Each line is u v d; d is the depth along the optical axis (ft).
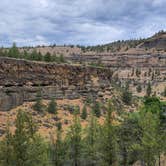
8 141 147.02
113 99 433.07
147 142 184.85
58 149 201.46
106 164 182.91
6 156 144.36
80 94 418.92
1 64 340.18
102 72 479.82
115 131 195.72
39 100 344.28
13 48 436.76
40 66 389.60
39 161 155.74
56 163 199.82
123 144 204.44
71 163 206.18
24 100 349.41
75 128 209.46
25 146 146.10
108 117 192.03
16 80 350.02
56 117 330.95
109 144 182.29
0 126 268.41
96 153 201.26
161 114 274.16
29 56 441.27
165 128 237.04
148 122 196.24
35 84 373.61
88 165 204.23
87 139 213.87
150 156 188.85
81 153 206.28
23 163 144.25
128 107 426.10
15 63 355.36
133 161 208.64
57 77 407.23
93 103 409.08
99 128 212.43
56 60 474.90
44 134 272.92
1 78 333.21
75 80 428.15
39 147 155.94
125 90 497.46
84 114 343.05
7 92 330.75
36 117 318.45
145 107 314.55
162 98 579.89
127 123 219.00
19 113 152.66
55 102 352.28
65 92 403.95
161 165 204.64
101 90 450.30
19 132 146.30
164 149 194.70
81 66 446.19
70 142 207.92
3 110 315.17
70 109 367.86
